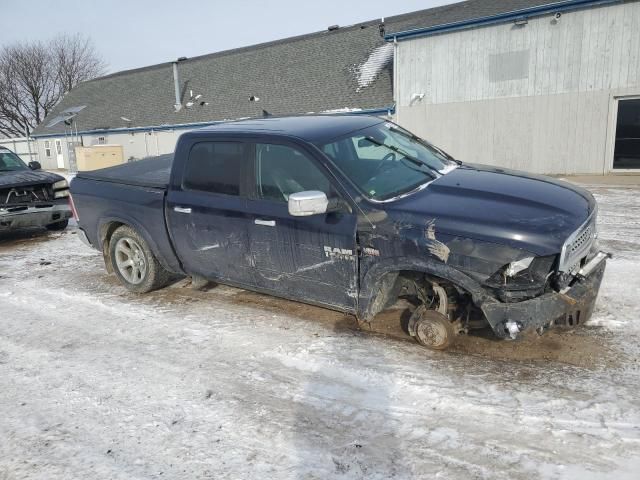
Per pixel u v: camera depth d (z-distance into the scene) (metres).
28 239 8.95
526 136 15.37
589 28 13.77
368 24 26.05
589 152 14.49
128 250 5.59
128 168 6.05
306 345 4.14
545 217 3.41
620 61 13.57
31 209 8.37
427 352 3.90
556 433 2.90
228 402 3.43
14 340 4.61
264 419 3.22
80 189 5.86
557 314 3.35
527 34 14.68
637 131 13.82
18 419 3.37
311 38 27.11
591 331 4.03
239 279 4.70
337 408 3.29
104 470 2.84
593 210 3.72
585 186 12.26
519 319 3.33
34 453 3.02
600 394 3.22
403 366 3.72
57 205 8.70
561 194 3.79
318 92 21.77
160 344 4.35
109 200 5.48
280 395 3.47
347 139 4.29
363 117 4.98
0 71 45.44
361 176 3.96
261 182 4.29
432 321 3.82
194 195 4.73
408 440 2.94
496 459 2.74
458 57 16.00
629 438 2.82
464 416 3.11
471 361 3.73
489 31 15.28
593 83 14.04
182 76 30.58
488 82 15.65
